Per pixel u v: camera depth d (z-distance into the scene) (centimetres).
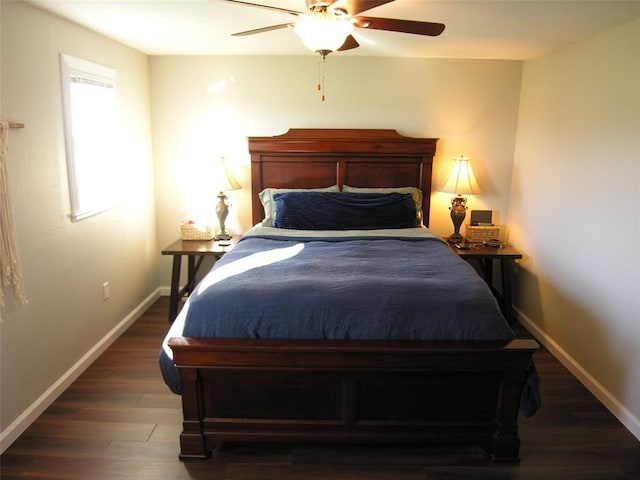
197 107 384
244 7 229
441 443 220
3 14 209
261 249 292
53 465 208
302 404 212
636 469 210
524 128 371
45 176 243
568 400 263
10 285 215
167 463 212
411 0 209
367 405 212
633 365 235
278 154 384
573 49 298
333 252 283
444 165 393
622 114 246
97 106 303
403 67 375
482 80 377
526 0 207
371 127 387
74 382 275
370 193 371
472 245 377
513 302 390
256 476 204
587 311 278
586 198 280
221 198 377
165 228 408
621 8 217
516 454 213
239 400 212
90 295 295
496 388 209
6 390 217
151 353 313
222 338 205
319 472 207
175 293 361
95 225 300
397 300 208
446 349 197
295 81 379
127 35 299
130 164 351
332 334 205
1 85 208
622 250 245
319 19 196
